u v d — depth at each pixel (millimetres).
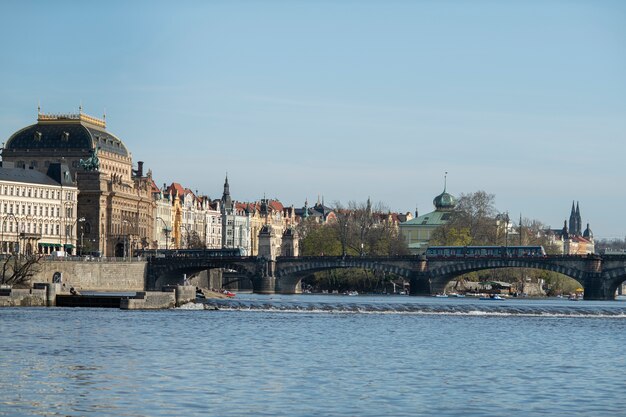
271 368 177875
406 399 148875
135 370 170750
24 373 163875
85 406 138500
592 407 144750
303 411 138375
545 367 187375
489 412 140500
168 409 137750
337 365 184250
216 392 150750
